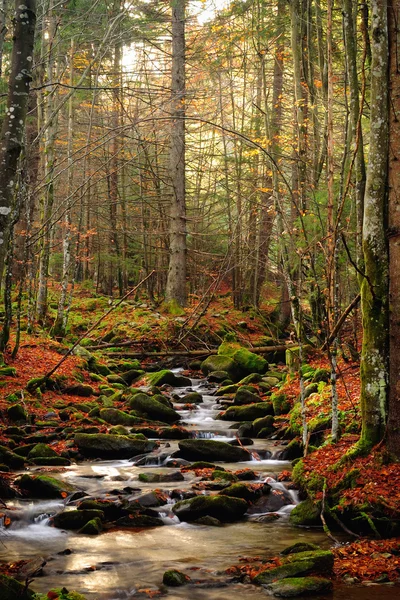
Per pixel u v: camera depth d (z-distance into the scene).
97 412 15.16
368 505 8.02
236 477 10.47
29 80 7.38
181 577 6.55
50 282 34.47
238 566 7.00
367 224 8.90
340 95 23.53
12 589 5.50
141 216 30.84
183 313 28.31
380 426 8.86
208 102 31.00
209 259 34.72
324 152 19.56
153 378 20.31
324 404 12.80
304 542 7.58
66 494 9.47
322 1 21.91
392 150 8.70
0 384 15.52
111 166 30.11
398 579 6.54
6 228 7.07
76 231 22.16
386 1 8.65
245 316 29.44
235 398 17.16
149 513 8.80
